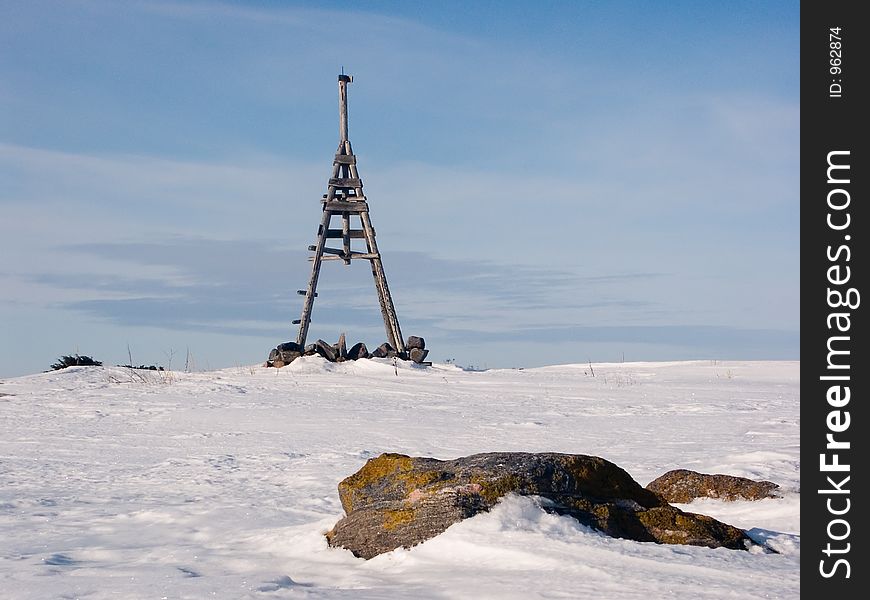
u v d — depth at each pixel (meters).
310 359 33.25
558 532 7.19
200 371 32.59
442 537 7.14
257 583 6.41
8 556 7.76
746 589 5.80
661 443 15.54
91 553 7.87
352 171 36.44
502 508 7.42
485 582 6.10
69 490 11.73
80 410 22.58
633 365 37.38
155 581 6.57
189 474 13.00
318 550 7.66
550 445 15.70
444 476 7.92
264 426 19.22
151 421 20.55
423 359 35.75
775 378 30.30
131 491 11.62
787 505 9.51
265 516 9.66
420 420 19.91
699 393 25.47
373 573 6.82
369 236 36.28
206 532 8.85
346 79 36.53
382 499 7.93
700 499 10.08
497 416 20.66
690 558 6.60
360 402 23.81
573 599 5.61
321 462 13.95
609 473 8.18
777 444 14.68
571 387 27.67
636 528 7.61
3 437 17.94
